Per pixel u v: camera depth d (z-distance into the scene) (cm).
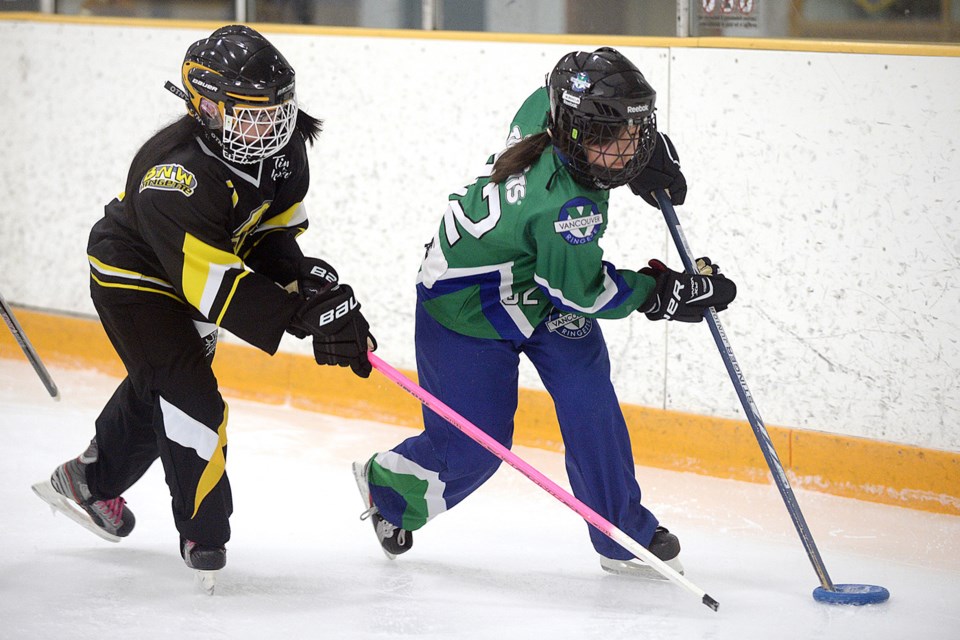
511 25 1612
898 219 1340
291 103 969
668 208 1091
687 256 1090
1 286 2089
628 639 985
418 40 1662
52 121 2003
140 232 1014
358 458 1533
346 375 1741
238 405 1798
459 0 1650
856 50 1341
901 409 1365
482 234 1002
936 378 1338
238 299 992
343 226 1769
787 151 1402
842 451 1397
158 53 1886
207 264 990
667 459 1519
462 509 1348
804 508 1360
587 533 1273
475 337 1060
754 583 1127
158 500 1350
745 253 1448
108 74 1936
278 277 1118
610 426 1074
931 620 1034
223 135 964
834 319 1395
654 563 1012
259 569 1151
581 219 955
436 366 1080
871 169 1350
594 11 1541
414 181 1694
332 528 1276
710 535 1273
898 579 1144
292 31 1780
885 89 1330
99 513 1160
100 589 1088
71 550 1191
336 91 1748
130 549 1198
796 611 1052
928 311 1334
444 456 1091
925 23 1316
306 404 1777
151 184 987
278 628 1004
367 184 1736
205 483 1039
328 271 1116
